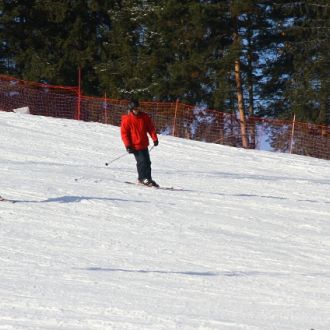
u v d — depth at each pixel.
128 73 56.16
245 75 55.16
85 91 59.50
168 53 55.19
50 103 51.06
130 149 20.69
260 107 57.31
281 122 47.97
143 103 51.22
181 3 53.91
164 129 49.94
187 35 53.50
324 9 53.25
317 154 47.09
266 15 54.88
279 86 56.69
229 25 54.34
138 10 55.09
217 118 49.44
